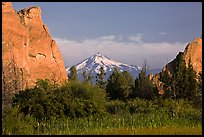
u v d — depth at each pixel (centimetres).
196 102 4681
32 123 2694
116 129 2630
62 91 3609
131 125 2823
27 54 10056
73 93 3628
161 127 2709
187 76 6462
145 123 2859
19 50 9338
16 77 6109
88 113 3266
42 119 3012
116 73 7600
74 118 3095
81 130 2636
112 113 3697
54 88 3756
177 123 2895
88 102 3350
